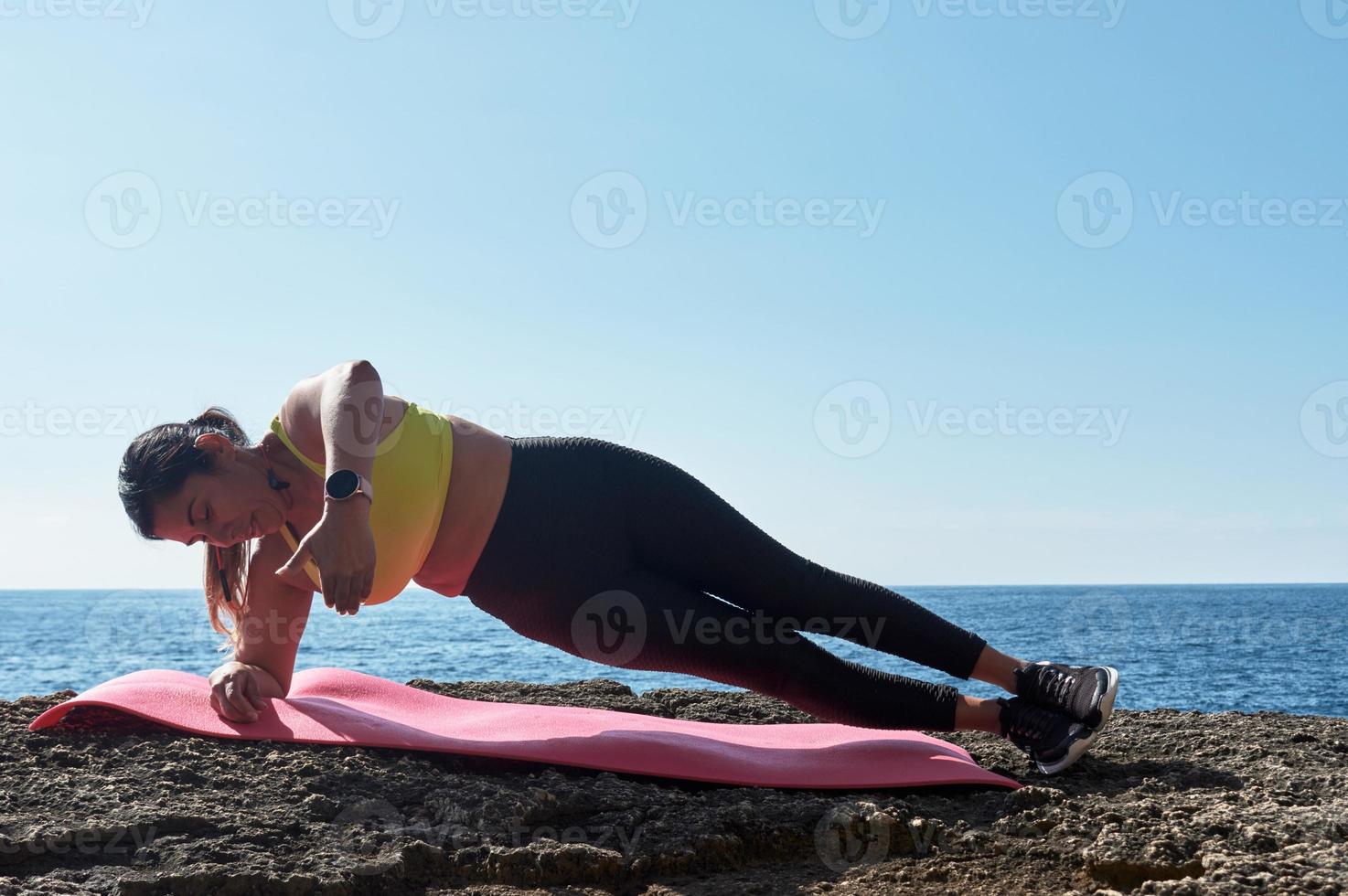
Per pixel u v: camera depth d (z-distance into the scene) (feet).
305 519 8.36
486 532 8.15
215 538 8.19
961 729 8.82
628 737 8.72
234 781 7.39
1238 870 5.54
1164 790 7.89
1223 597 370.53
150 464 7.74
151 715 8.46
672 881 6.38
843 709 8.62
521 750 8.28
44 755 7.75
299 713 8.80
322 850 6.36
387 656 102.58
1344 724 10.69
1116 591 417.08
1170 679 66.54
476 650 112.27
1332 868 5.58
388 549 7.84
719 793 7.80
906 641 8.55
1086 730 8.29
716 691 12.94
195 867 5.91
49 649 147.13
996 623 183.11
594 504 8.25
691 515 8.33
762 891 6.16
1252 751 9.08
